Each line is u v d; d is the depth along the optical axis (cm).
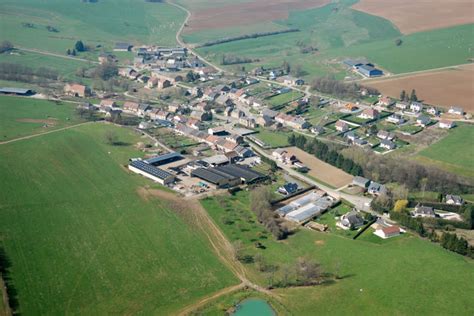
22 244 17788
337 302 15388
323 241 18688
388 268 16738
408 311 14775
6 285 15612
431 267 16675
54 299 15238
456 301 15050
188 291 15938
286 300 15600
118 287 15950
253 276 16762
